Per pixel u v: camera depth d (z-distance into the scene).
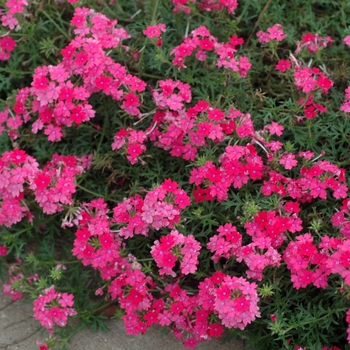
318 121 0.66
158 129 0.68
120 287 0.61
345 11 0.77
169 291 0.62
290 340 0.59
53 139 0.66
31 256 0.66
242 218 0.60
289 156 0.62
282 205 0.61
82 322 0.65
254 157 0.61
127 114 0.69
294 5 0.77
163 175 0.68
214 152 0.65
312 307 0.61
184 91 0.66
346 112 0.64
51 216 0.70
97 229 0.61
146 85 0.69
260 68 0.72
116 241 0.62
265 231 0.58
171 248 0.57
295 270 0.57
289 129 0.67
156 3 0.71
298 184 0.61
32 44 0.74
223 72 0.69
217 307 0.54
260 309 0.61
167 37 0.73
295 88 0.68
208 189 0.62
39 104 0.67
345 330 0.60
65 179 0.61
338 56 0.74
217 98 0.70
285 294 0.62
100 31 0.67
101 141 0.71
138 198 0.62
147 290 0.61
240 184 0.60
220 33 0.75
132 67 0.70
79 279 0.67
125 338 0.65
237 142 0.63
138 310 0.62
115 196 0.69
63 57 0.69
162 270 0.58
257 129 0.68
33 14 0.74
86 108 0.65
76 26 0.71
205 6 0.72
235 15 0.77
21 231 0.69
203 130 0.61
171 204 0.59
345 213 0.61
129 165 0.70
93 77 0.65
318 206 0.65
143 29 0.73
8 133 0.70
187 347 0.63
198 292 0.64
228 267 0.63
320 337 0.60
